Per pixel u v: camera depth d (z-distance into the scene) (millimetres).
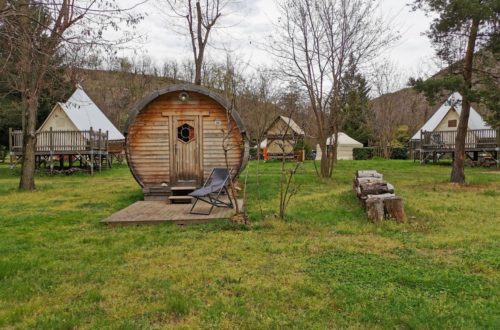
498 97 13586
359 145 40281
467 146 26594
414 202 10977
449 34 15086
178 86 12172
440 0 14312
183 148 12531
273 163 30312
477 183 15844
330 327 3912
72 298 4688
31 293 4832
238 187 13688
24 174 15672
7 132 33250
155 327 3922
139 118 12500
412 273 5340
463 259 5953
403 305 4340
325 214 9406
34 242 7312
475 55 15148
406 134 45781
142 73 54531
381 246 6695
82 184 17781
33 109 15672
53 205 11688
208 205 10727
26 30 5680
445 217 9016
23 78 15117
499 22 13953
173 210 9977
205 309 4312
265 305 4402
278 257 6152
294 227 8031
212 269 5590
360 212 9578
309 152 34719
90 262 6051
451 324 3895
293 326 3916
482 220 8711
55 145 23594
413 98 44688
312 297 4594
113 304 4473
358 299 4504
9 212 10523
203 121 12547
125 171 25859
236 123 12359
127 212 9734
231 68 32062
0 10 5004
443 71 16203
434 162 28516
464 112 15555
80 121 27656
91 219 9484
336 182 16516
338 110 18750
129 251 6594
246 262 5906
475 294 4652
